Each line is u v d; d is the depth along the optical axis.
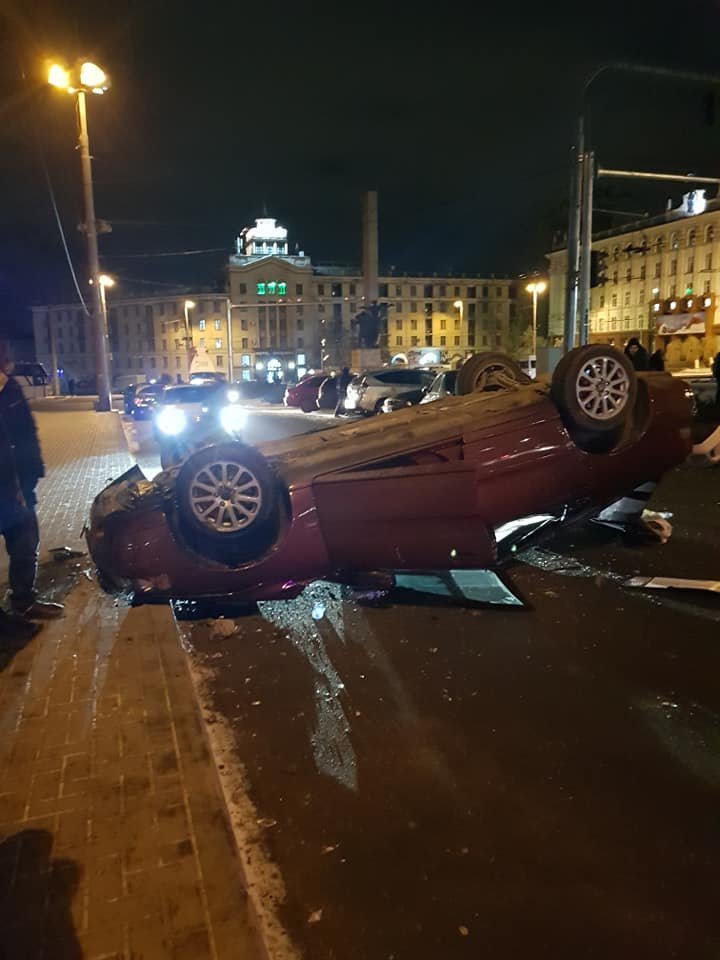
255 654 4.89
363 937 2.44
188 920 2.38
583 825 3.00
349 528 5.33
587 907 2.55
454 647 4.89
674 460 6.34
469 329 113.38
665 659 4.60
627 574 6.30
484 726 3.84
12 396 5.12
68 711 3.81
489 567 5.35
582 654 4.71
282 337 108.06
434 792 3.26
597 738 3.68
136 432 21.84
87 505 9.54
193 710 3.81
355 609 5.68
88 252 26.95
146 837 2.79
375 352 54.56
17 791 3.10
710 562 6.57
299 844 2.93
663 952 2.35
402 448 5.50
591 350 5.64
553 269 84.69
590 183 16.94
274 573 5.33
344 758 3.57
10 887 2.53
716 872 2.71
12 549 5.11
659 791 3.22
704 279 68.50
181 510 5.17
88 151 25.89
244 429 21.20
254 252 113.44
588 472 5.91
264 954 2.25
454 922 2.50
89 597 5.70
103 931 2.34
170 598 5.49
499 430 5.66
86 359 117.44
